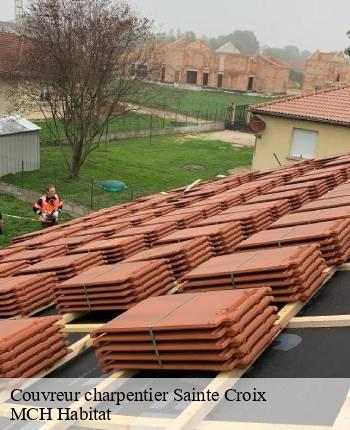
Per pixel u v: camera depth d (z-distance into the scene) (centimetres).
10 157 2620
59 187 2558
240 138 4306
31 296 682
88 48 2512
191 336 395
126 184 2716
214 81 8100
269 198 949
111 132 3912
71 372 485
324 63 8000
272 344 450
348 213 665
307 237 594
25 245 1072
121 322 448
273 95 8100
